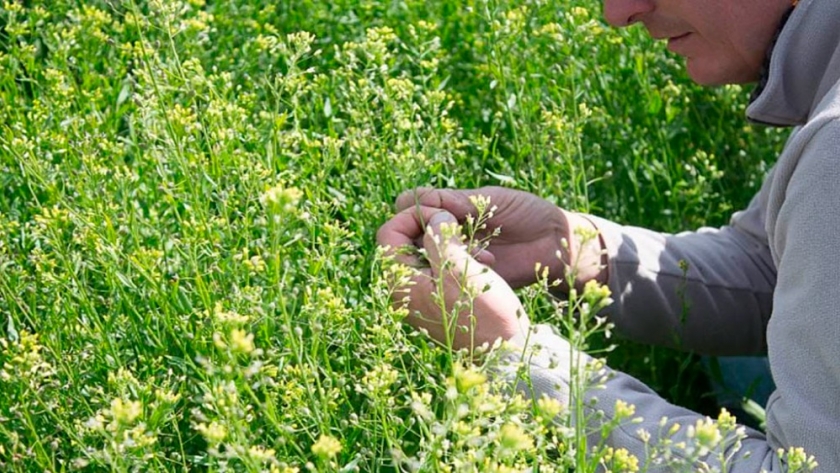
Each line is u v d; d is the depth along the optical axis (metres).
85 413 3.23
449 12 5.27
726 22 3.31
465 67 5.11
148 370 3.33
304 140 3.97
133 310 3.43
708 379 4.71
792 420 2.71
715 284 4.05
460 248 3.31
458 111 5.04
